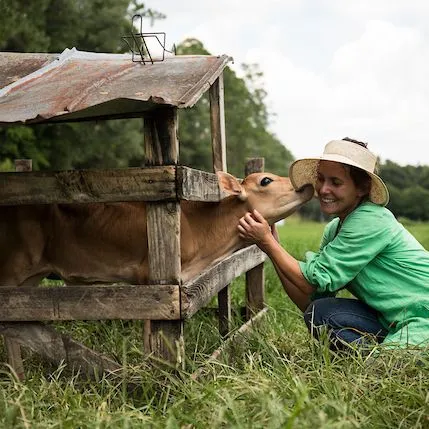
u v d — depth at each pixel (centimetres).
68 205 471
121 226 462
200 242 485
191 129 3894
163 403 363
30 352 470
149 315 381
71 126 2473
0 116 361
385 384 343
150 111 378
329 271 419
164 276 381
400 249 422
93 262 468
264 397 310
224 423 306
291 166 470
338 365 380
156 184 373
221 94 546
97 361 396
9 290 396
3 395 341
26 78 446
